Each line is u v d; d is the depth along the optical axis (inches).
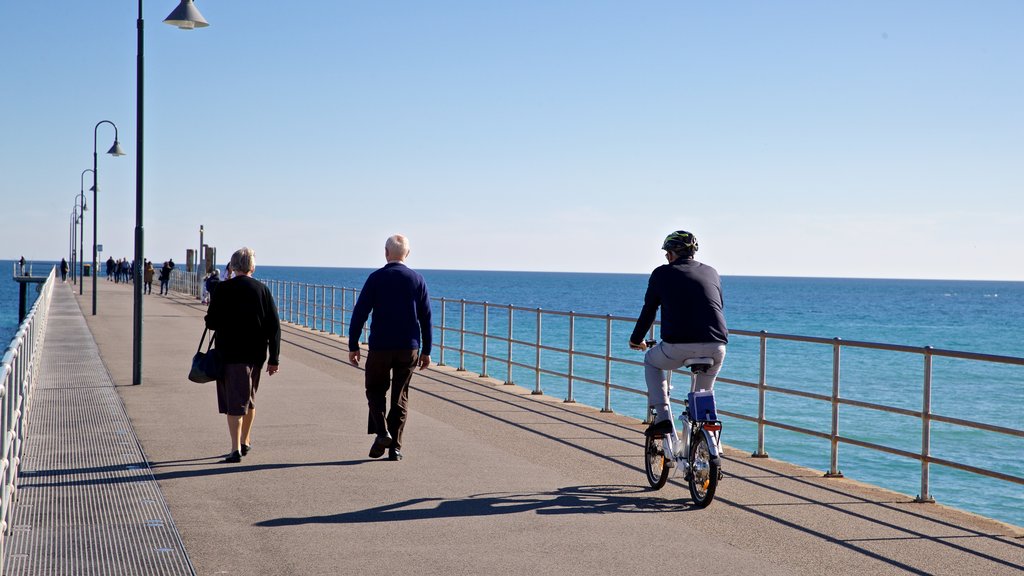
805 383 1289.4
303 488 298.8
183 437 386.0
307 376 621.3
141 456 346.9
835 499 300.8
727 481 327.9
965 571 221.6
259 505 276.4
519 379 1198.3
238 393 339.0
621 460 355.9
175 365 660.1
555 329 2470.5
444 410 484.4
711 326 287.6
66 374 600.7
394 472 325.4
